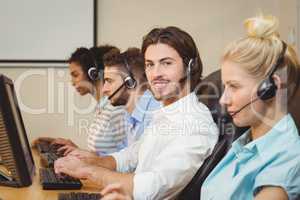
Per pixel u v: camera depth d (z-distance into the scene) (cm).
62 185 132
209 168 125
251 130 109
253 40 103
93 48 216
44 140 241
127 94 180
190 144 127
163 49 139
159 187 122
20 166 131
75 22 258
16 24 258
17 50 258
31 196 123
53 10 258
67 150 201
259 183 93
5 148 129
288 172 91
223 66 109
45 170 156
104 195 105
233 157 114
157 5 263
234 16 261
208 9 263
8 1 257
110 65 186
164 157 127
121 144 185
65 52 258
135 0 263
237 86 105
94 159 161
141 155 140
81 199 116
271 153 97
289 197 89
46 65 259
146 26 263
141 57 174
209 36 262
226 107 117
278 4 241
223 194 105
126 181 123
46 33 258
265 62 101
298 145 95
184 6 263
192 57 141
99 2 262
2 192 128
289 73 101
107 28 263
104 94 195
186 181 125
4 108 120
